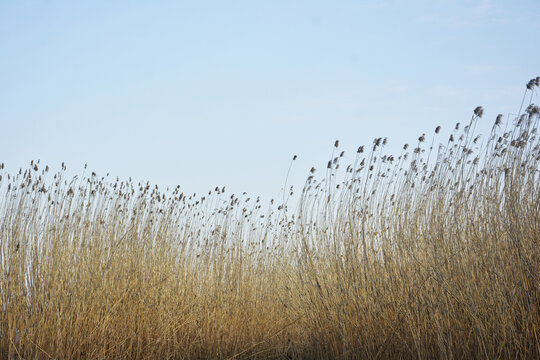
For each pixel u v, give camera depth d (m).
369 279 5.72
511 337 4.43
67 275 5.95
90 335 5.61
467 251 5.07
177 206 7.59
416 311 5.13
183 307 7.01
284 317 7.68
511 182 4.94
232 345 6.95
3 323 5.37
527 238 4.79
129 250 6.71
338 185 6.45
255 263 8.43
